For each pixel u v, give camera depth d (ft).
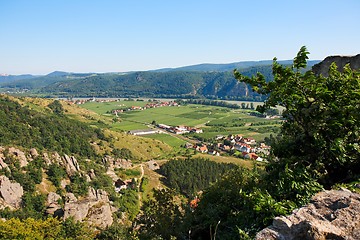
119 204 262.47
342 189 25.96
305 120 33.63
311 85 33.40
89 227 169.99
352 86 32.40
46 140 345.51
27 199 222.69
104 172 333.42
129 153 435.53
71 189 262.67
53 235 130.41
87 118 627.87
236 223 29.30
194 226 35.40
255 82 38.42
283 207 25.81
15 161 258.37
